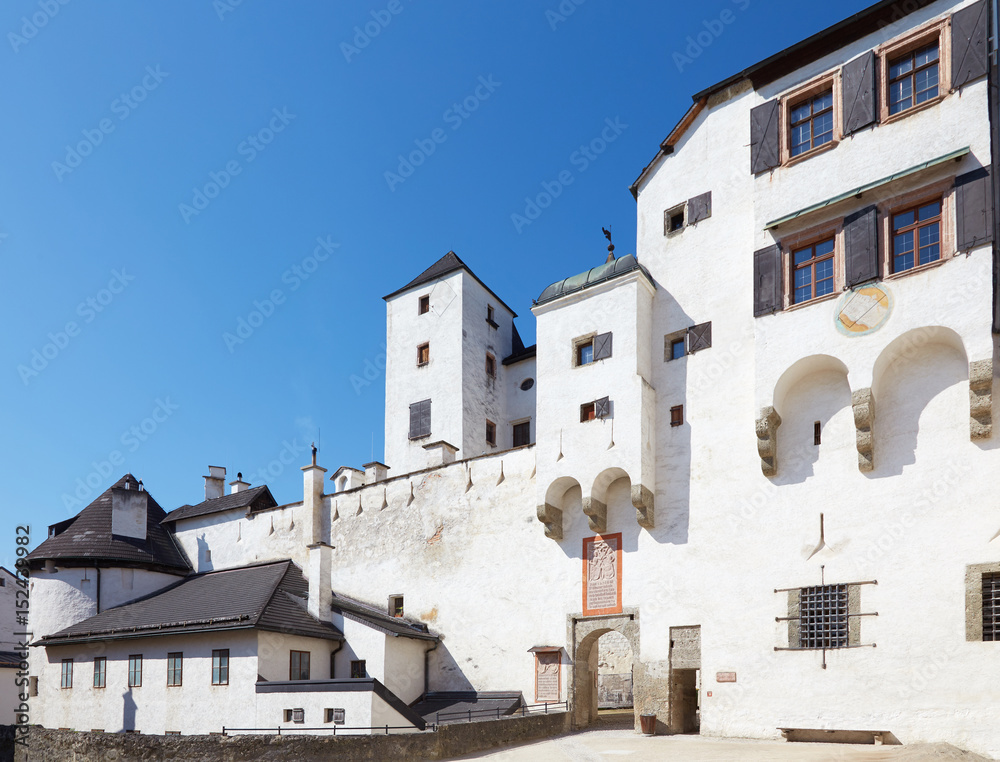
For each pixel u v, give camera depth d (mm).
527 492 34281
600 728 30672
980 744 22391
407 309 50156
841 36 28125
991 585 23188
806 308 27328
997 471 23547
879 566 25125
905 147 26000
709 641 28062
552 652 31688
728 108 32031
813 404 27547
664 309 32312
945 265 24656
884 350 25422
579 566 31984
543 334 34062
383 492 39625
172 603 38781
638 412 30609
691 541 29344
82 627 38906
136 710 34750
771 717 26203
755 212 29125
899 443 25469
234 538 44906
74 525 44250
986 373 23406
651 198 33875
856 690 24766
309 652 33656
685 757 22797
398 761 23984
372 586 38688
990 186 24062
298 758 23859
